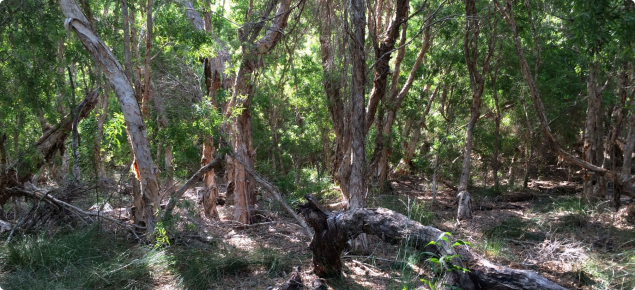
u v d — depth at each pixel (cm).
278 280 556
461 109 1275
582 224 868
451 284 402
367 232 467
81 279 534
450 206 1104
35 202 796
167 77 727
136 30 848
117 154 997
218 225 845
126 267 572
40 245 607
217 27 879
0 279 543
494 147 1323
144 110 721
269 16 823
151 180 664
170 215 680
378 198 1036
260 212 912
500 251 686
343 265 587
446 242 413
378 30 920
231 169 980
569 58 1150
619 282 556
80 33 620
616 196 970
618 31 530
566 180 1593
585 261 630
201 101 707
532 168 1644
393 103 1164
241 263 592
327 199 971
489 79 1152
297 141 1441
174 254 604
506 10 846
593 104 1093
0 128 820
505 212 1056
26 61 827
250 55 773
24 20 796
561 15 962
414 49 1245
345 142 723
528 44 1011
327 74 839
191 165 997
